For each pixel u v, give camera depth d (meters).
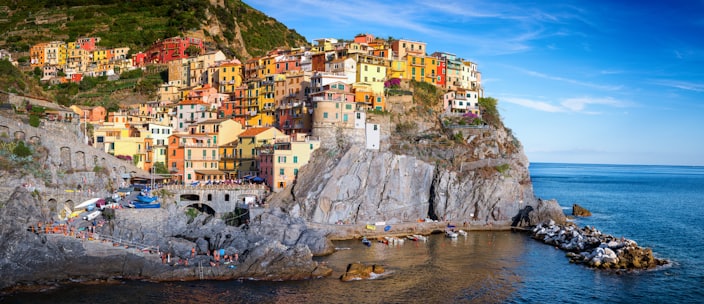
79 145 129.12
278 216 121.25
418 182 146.25
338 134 149.62
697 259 115.44
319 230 123.31
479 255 114.94
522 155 170.00
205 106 181.38
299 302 84.69
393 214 140.75
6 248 92.94
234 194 135.25
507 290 92.62
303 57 192.25
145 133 157.88
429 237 133.50
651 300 89.25
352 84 165.50
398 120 166.25
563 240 126.44
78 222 107.44
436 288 92.62
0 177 109.94
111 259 95.38
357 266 100.38
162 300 84.62
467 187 147.75
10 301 83.50
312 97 160.00
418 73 188.88
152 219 109.94
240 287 90.88
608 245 115.19
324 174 136.25
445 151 157.75
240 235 111.81
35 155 119.00
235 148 154.12
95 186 127.94
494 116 182.62
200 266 95.62
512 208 149.25
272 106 174.50
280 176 139.62
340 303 84.62
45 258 93.19
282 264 96.88
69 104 196.00
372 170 140.12
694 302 88.50
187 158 152.00
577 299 89.12
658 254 120.31
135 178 141.12
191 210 126.88
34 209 103.81
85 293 87.25
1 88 143.00
